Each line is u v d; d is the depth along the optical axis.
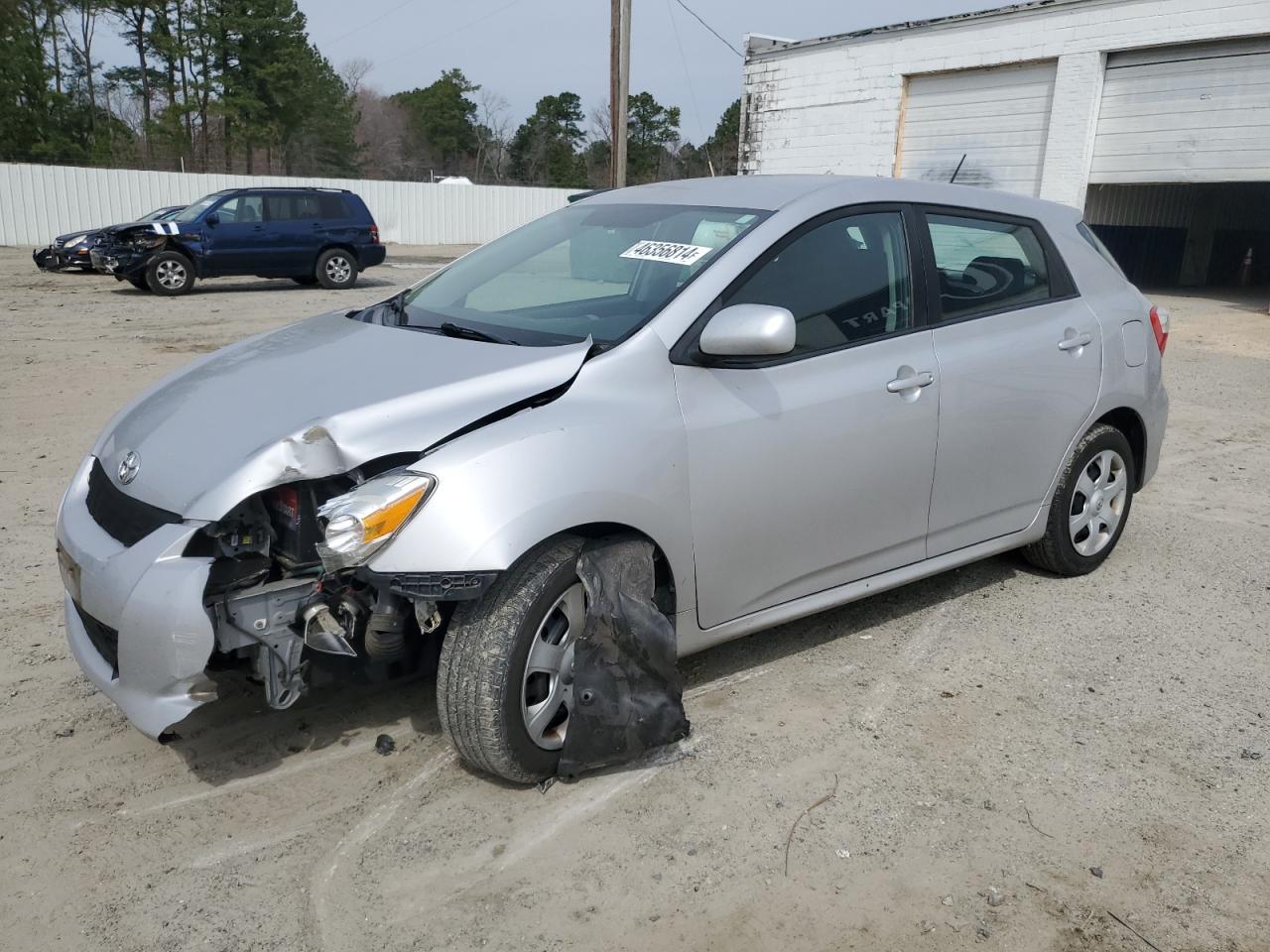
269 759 3.23
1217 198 23.20
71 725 3.39
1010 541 4.44
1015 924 2.58
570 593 3.04
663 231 3.80
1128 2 16.86
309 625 2.83
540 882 2.69
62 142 46.66
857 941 2.51
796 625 4.28
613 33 19.50
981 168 19.39
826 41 21.22
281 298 16.59
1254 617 4.47
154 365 9.91
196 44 50.88
